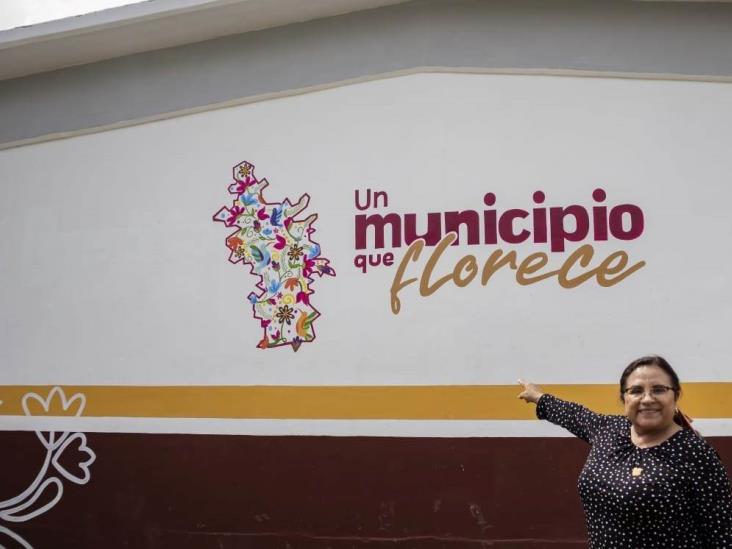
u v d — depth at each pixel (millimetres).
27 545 5598
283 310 5391
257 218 5512
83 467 5578
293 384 5305
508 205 5121
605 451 3070
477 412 5023
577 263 5008
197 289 5562
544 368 4969
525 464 4938
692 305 4879
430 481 5031
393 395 5141
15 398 5766
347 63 5465
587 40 5176
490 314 5070
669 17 5133
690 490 2793
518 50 5230
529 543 4883
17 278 5898
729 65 5047
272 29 5629
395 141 5328
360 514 5102
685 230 4941
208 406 5426
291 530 5188
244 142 5602
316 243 5379
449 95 5277
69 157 5930
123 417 5559
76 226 5848
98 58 5922
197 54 5754
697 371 4832
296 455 5238
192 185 5660
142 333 5613
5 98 6090
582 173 5070
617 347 4910
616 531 2863
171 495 5402
